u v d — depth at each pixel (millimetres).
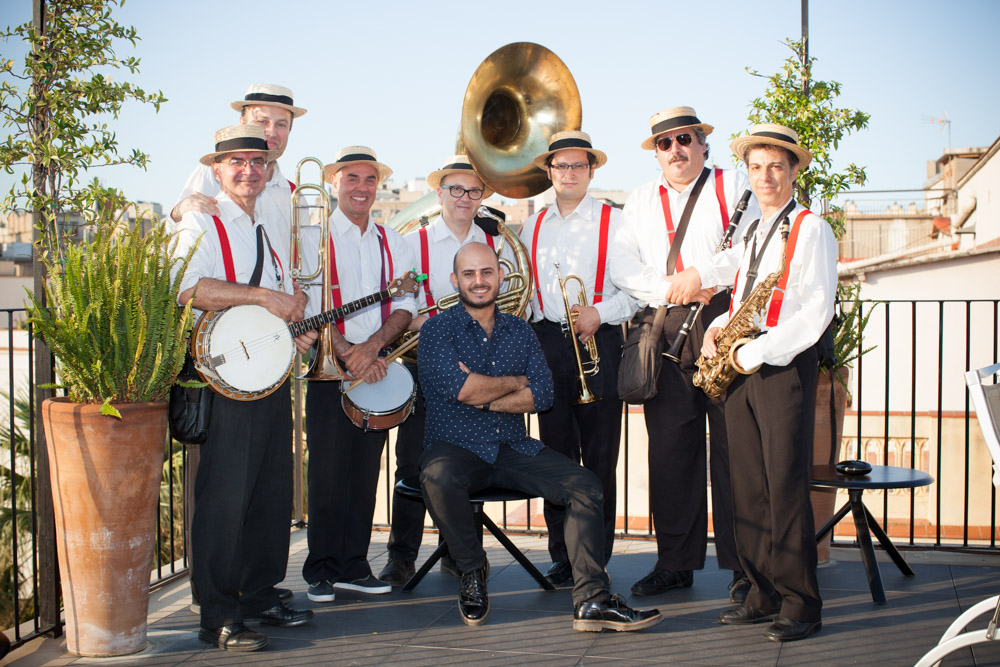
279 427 3516
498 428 3693
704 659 3109
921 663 2625
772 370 3266
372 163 3957
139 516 3156
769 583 3445
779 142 3225
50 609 3371
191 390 3201
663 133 3875
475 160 4219
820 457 4195
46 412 3100
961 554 4379
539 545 4762
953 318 13609
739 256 3705
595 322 3992
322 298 3676
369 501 3973
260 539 3510
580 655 3174
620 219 4129
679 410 3842
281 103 4195
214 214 3406
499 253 4172
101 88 3664
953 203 22344
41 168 3613
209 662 3152
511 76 4344
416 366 4219
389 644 3320
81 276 3094
